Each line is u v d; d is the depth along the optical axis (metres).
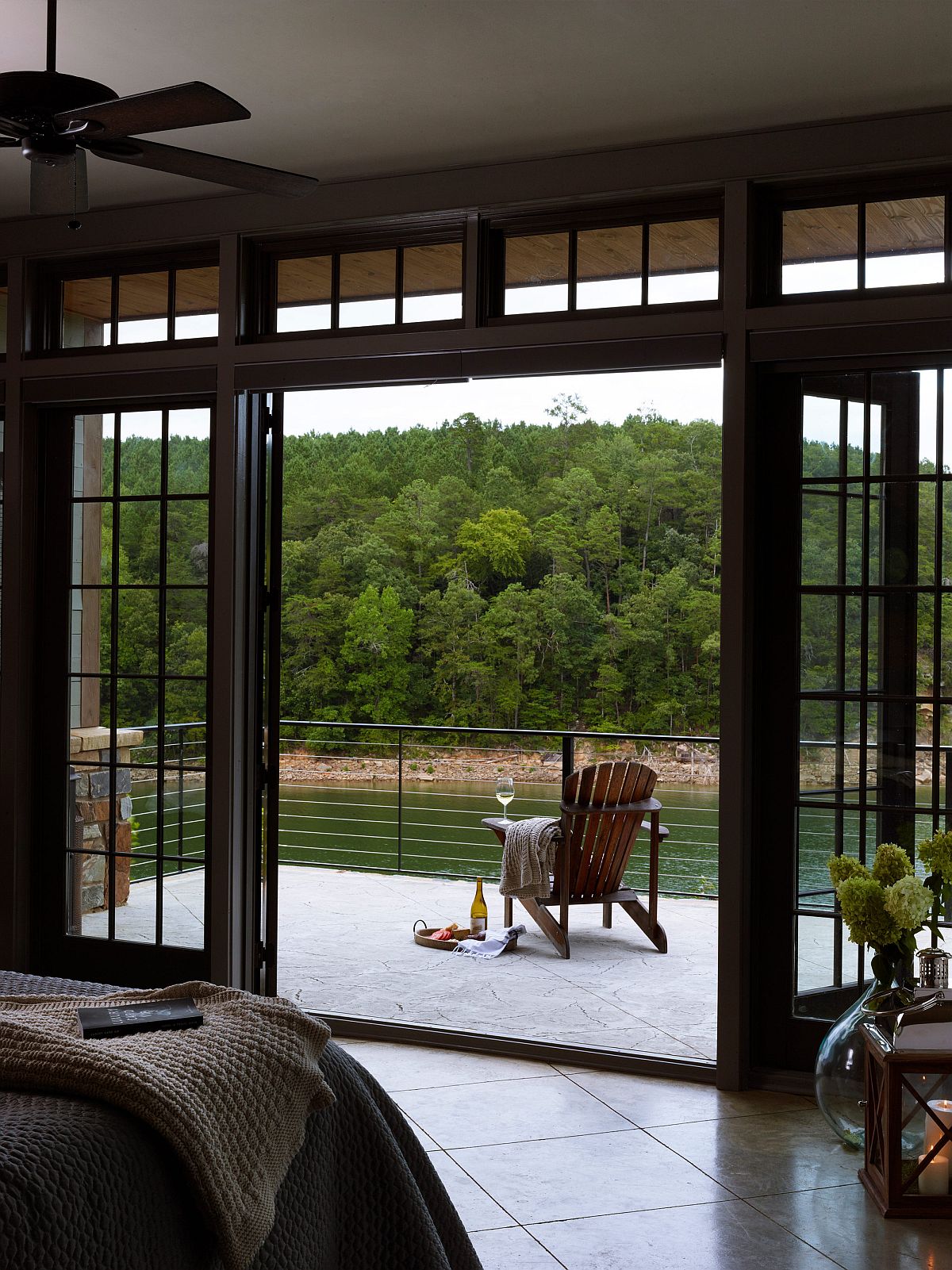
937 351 3.54
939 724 3.64
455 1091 3.70
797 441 3.78
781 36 3.11
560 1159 3.19
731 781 3.71
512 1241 2.74
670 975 5.16
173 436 4.39
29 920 4.54
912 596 3.67
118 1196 1.61
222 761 4.23
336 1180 2.11
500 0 2.94
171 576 4.39
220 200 4.25
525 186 3.94
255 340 4.30
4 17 3.04
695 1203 2.94
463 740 15.45
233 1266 1.70
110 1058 1.78
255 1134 1.82
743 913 3.72
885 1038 2.98
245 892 4.32
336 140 3.83
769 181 3.72
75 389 4.43
